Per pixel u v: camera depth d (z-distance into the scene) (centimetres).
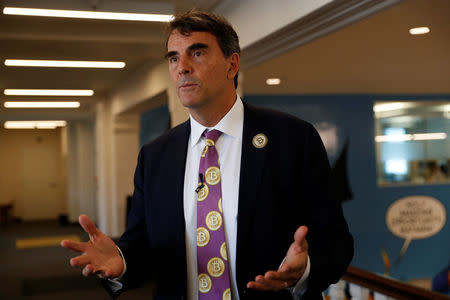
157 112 958
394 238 923
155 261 134
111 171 958
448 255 940
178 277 128
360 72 702
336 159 912
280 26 308
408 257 925
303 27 302
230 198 126
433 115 955
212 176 128
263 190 124
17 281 690
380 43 535
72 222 1466
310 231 127
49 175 1708
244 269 121
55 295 601
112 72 738
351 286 329
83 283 667
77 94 956
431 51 584
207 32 123
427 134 954
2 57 598
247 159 127
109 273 116
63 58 610
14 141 1681
